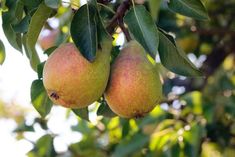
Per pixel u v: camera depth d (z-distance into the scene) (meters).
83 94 0.67
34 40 0.73
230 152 1.26
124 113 0.70
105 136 1.33
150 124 1.16
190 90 1.42
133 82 0.69
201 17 0.75
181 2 0.75
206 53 1.43
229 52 1.43
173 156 1.12
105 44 0.69
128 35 0.74
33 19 0.72
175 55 0.73
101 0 0.77
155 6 0.73
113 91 0.70
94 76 0.67
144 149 1.20
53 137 1.26
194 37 1.33
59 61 0.67
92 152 1.31
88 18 0.68
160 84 0.71
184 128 1.15
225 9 1.39
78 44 0.67
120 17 0.74
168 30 1.24
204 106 1.17
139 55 0.71
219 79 1.34
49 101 0.79
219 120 1.22
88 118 0.80
